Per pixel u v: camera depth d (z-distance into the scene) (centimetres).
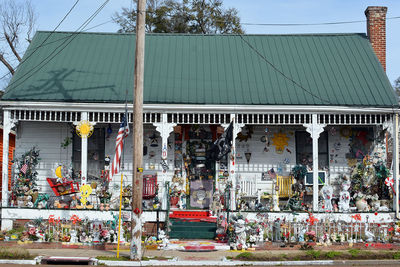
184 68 2053
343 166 2034
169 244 1631
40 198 1852
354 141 2044
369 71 2045
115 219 1712
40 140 2042
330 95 1897
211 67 2066
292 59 2123
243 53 2166
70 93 1870
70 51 2138
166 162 1911
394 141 1856
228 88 1927
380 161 1981
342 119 1900
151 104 1833
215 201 1886
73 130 2047
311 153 2047
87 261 1348
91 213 1812
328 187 1880
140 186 1399
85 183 1847
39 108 1847
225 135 1827
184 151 2042
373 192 1956
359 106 1850
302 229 1647
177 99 1850
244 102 1847
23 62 2056
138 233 1391
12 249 1420
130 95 1880
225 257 1426
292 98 1875
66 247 1600
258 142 2050
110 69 2033
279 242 1608
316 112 1859
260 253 1439
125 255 1462
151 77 1981
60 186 1859
